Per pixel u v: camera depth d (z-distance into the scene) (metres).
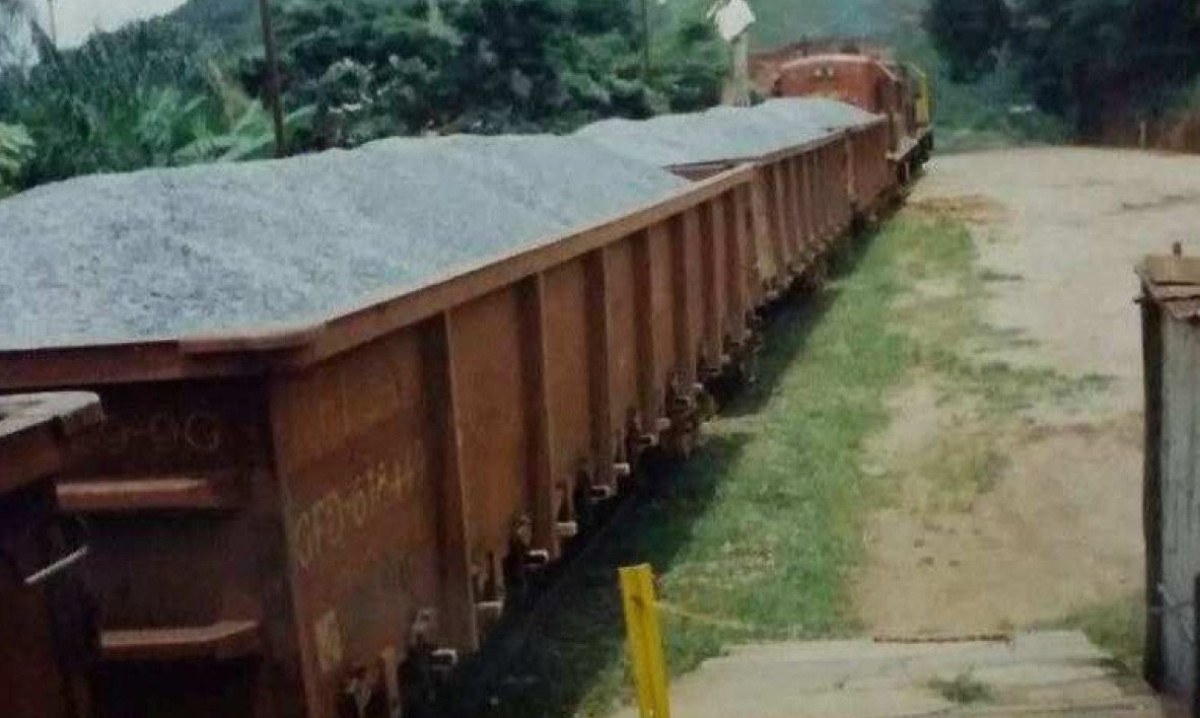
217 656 4.05
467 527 5.33
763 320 14.86
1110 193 31.14
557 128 27.75
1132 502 9.70
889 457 11.15
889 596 8.21
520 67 27.84
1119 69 54.00
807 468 10.75
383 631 4.79
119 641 4.06
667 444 9.93
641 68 32.81
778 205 14.41
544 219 8.10
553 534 6.45
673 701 6.55
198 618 4.15
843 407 12.74
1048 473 10.44
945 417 12.28
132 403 4.07
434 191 7.47
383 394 4.77
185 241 5.09
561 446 6.86
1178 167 37.28
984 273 20.42
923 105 41.88
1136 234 23.91
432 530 5.24
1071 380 13.38
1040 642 7.08
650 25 37.41
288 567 4.08
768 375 14.25
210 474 4.05
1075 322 16.36
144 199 5.39
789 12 90.12
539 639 7.50
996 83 70.31
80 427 3.16
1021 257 21.98
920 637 7.29
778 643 7.33
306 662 4.15
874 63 30.20
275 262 5.27
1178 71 51.47
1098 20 54.44
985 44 63.97
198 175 5.85
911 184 35.88
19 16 23.22
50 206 5.27
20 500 2.99
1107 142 55.91
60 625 3.15
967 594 8.20
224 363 3.91
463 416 5.46
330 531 4.37
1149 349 6.39
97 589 4.15
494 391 5.86
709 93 35.62
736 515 9.59
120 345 3.94
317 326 4.00
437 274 5.18
